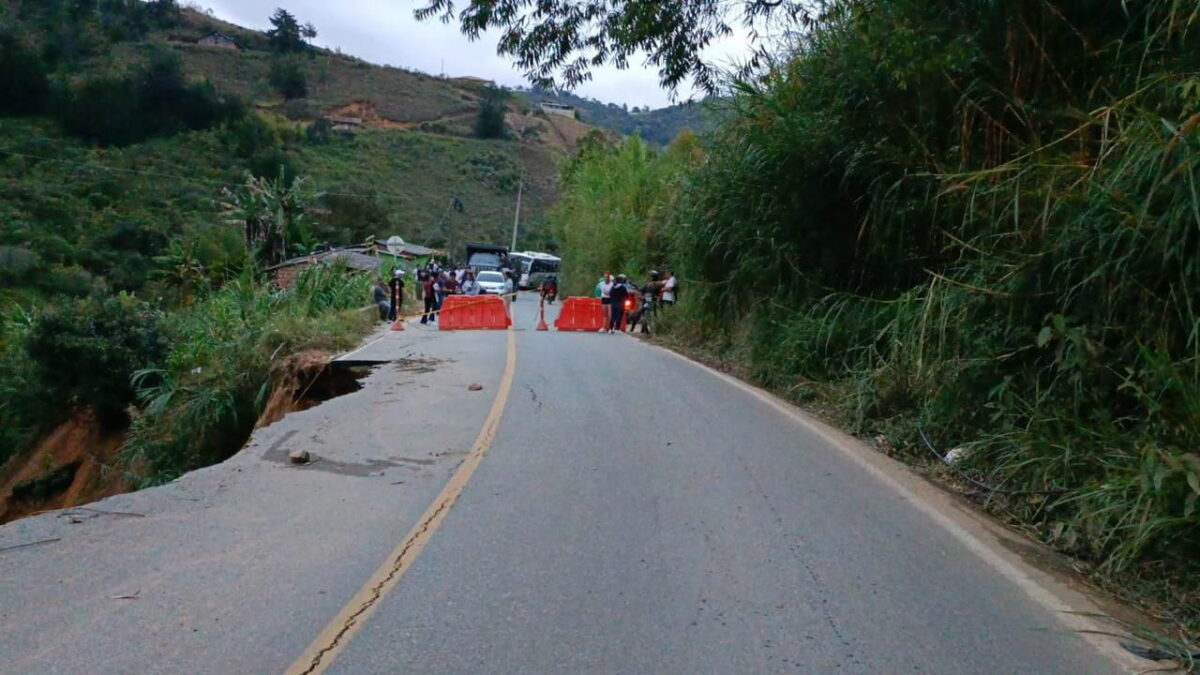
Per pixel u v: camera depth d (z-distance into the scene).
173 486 8.66
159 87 62.72
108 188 49.75
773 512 7.73
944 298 10.05
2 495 24.31
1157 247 7.18
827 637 5.21
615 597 5.78
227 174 59.03
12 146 51.19
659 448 10.24
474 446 10.35
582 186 46.34
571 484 8.64
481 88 120.44
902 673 4.77
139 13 87.44
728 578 6.14
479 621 5.39
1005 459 8.49
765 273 15.48
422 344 21.95
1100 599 6.02
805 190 14.27
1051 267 8.62
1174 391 7.00
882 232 13.03
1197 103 7.08
